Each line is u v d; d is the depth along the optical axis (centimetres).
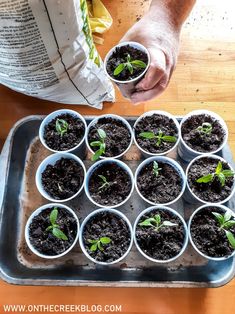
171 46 86
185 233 79
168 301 80
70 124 92
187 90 103
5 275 77
